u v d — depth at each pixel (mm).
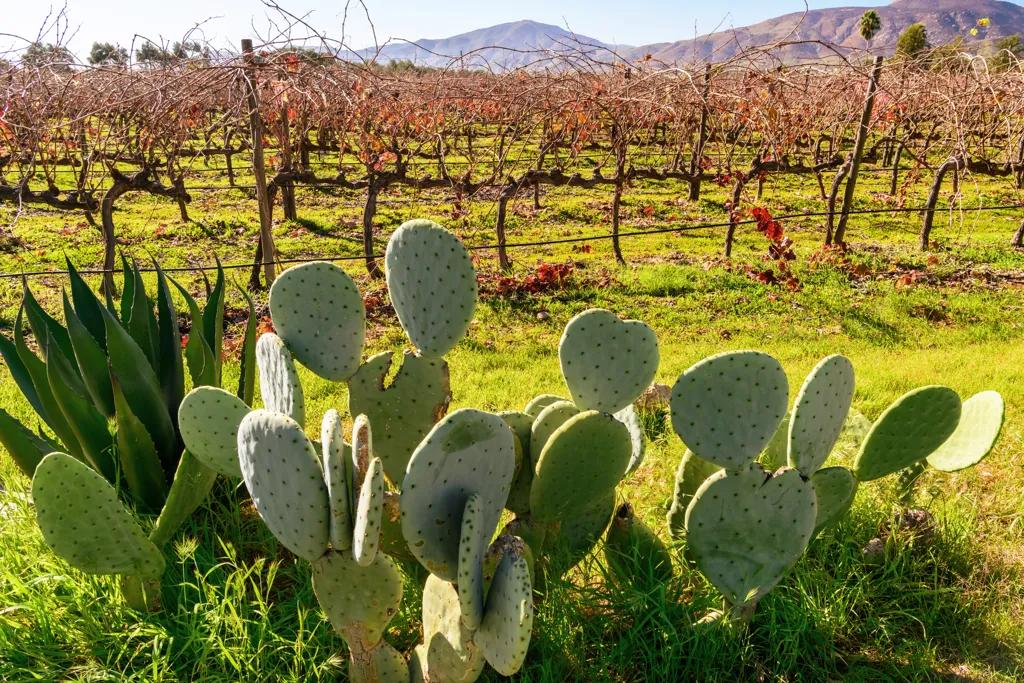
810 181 17453
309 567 2814
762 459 3260
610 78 11586
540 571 2699
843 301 8484
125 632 2527
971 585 3061
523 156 18453
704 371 2373
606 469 2551
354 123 10430
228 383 5699
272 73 7875
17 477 3557
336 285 2752
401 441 2891
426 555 2129
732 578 2568
